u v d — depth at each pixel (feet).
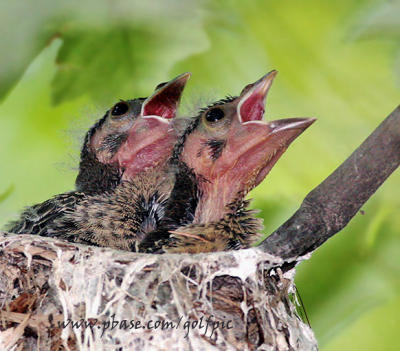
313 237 6.05
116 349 6.05
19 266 6.08
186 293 6.07
